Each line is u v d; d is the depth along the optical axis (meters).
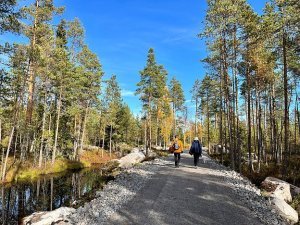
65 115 41.34
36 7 26.59
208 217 8.97
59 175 30.80
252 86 33.94
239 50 24.64
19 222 13.70
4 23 17.78
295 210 11.05
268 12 23.42
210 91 47.91
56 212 10.04
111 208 10.15
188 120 98.06
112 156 61.03
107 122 63.91
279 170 24.17
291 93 36.66
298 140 52.53
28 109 30.58
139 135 92.06
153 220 8.73
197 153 20.33
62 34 38.38
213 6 23.58
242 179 15.73
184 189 12.69
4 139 39.06
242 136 43.34
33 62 27.34
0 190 21.91
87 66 43.53
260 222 8.62
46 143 35.88
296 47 22.41
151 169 19.81
